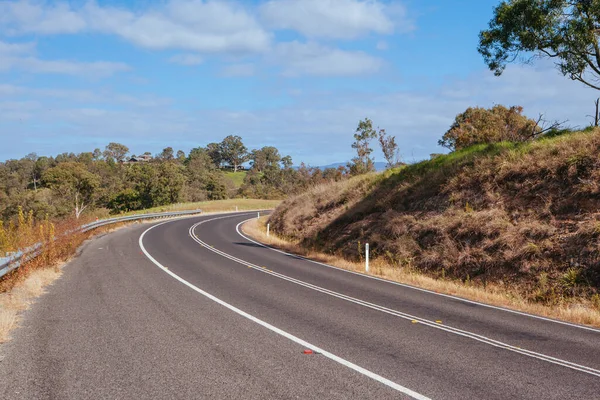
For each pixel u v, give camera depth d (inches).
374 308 393.1
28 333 288.0
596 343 303.3
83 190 3314.5
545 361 257.8
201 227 1417.3
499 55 877.2
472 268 584.7
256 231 1316.4
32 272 485.1
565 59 808.3
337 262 723.4
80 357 245.0
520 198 652.7
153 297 405.4
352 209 1019.3
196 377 218.8
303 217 1234.0
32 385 206.1
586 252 487.5
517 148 784.9
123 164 7234.3
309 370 232.1
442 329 326.6
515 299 475.8
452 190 792.3
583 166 613.6
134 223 1514.5
